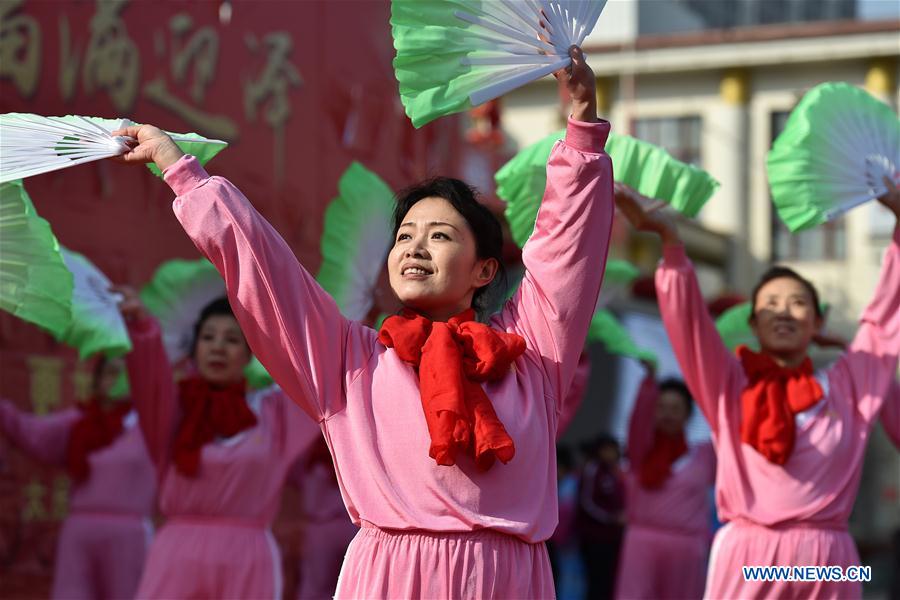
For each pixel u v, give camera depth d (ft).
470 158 80.89
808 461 26.40
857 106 27.12
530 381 17.20
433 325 16.94
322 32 63.77
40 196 45.91
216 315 32.27
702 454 49.06
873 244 118.21
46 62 46.68
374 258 29.01
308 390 17.01
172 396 31.68
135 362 31.24
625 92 121.08
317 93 63.16
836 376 27.32
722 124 119.65
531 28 16.80
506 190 25.98
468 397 16.30
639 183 25.41
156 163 17.12
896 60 116.37
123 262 49.67
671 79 121.08
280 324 16.72
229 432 31.45
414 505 16.34
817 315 28.32
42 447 41.88
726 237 119.14
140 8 51.21
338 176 64.64
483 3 16.62
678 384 49.29
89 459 41.32
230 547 31.14
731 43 119.14
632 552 48.91
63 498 47.03
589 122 17.24
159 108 52.19
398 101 70.69
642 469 48.60
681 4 134.21
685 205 25.32
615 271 40.22
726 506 27.37
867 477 117.39
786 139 26.94
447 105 16.63
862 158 26.96
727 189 119.55
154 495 42.78
